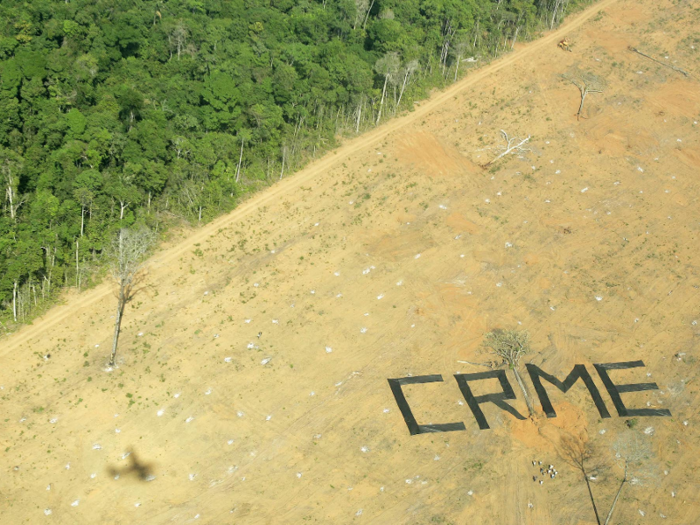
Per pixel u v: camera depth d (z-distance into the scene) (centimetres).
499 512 8500
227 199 12300
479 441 9219
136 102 12575
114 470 8681
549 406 9644
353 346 10262
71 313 10381
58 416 9181
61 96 12469
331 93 13812
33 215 10688
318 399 9575
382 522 8331
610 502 8650
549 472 8906
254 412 9375
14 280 10081
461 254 11756
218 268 11262
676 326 10850
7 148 11544
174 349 10044
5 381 9525
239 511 8362
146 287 10850
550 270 11594
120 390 9494
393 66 14112
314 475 8750
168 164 12212
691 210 12925
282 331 10394
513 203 12762
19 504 8306
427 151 13675
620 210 12800
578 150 13962
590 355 10356
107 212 11369
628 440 9262
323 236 11925
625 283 11462
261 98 13350
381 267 11444
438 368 10038
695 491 8831
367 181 12962
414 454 9031
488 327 10638
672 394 9919
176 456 8862
